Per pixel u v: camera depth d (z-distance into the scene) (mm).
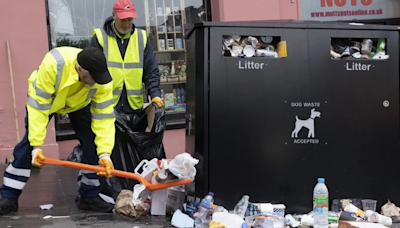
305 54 4191
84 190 4391
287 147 4176
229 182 4094
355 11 9320
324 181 4215
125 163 4699
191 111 4309
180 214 3982
